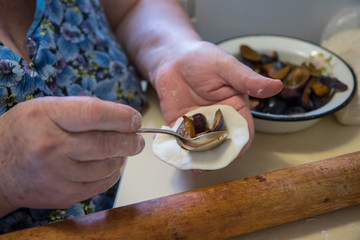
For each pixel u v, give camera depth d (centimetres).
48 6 37
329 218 32
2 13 33
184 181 36
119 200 35
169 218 28
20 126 24
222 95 36
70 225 27
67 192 26
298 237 30
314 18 54
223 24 58
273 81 31
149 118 45
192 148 32
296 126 40
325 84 42
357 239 30
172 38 43
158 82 39
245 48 48
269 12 55
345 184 30
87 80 40
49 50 35
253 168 37
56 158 24
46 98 25
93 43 42
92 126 23
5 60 30
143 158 39
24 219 32
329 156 38
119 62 44
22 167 25
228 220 28
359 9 51
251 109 42
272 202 29
